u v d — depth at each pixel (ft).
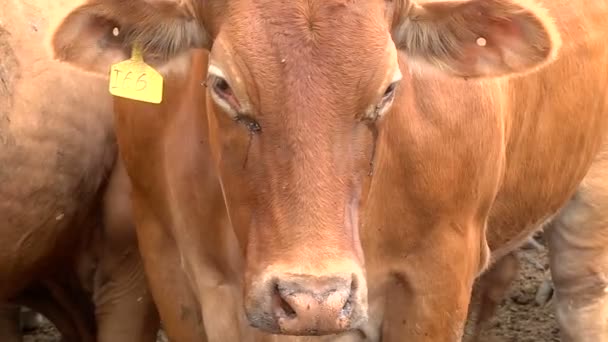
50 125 9.48
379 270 8.31
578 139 9.35
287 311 7.18
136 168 8.74
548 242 10.14
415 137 8.09
